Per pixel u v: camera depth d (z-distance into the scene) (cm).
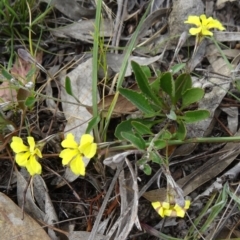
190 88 30
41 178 32
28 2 37
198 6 37
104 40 38
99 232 31
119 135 31
